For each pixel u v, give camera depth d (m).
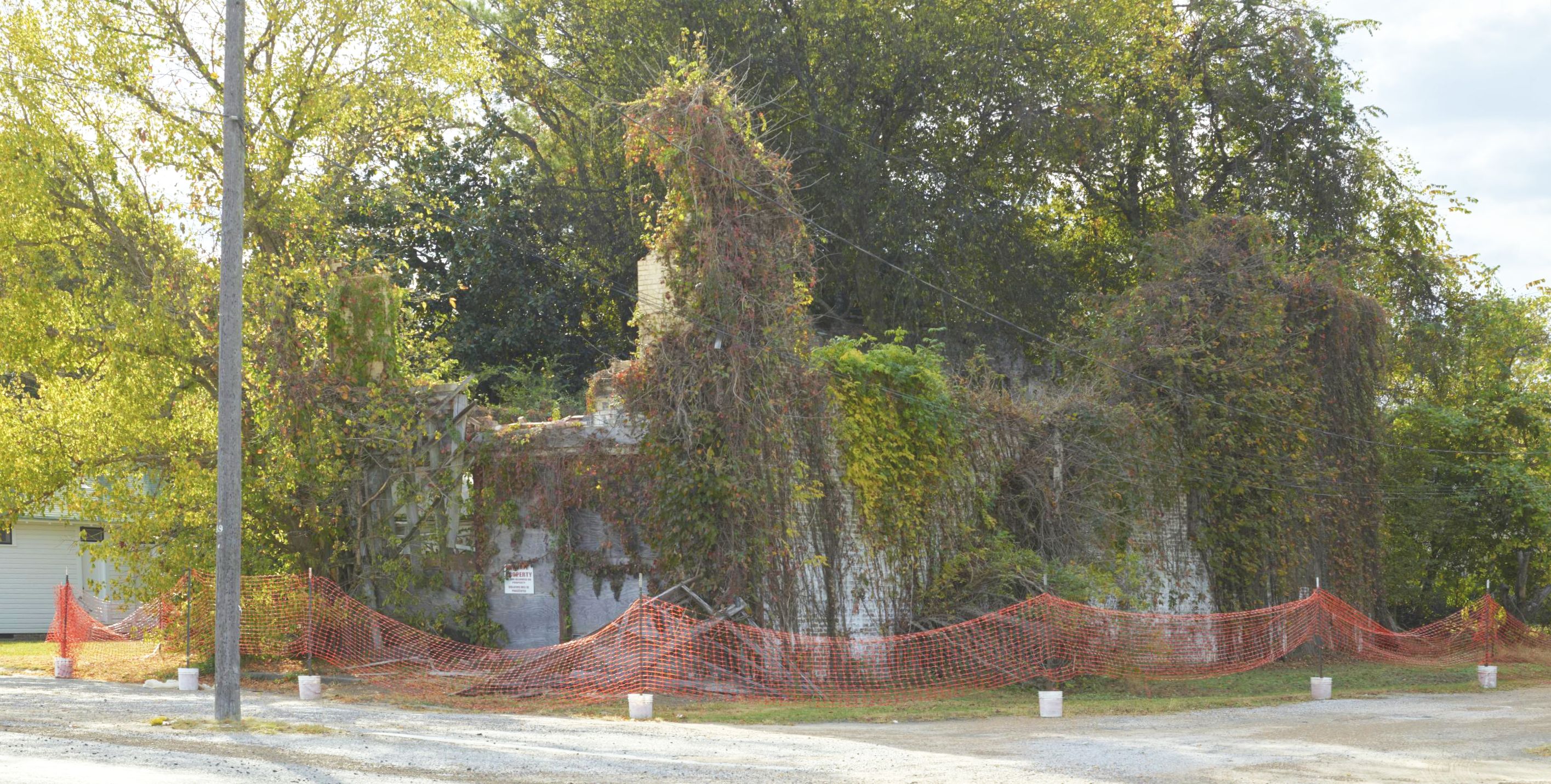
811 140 31.23
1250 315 25.19
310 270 20.12
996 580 19.95
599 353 33.91
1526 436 31.47
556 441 19.28
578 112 36.75
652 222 30.84
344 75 21.02
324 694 16.62
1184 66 35.38
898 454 19.98
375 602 20.08
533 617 19.20
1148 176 37.25
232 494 12.91
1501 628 28.20
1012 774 10.34
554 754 11.05
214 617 19.47
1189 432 24.53
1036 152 33.59
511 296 33.25
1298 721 15.11
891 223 31.22
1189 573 24.25
